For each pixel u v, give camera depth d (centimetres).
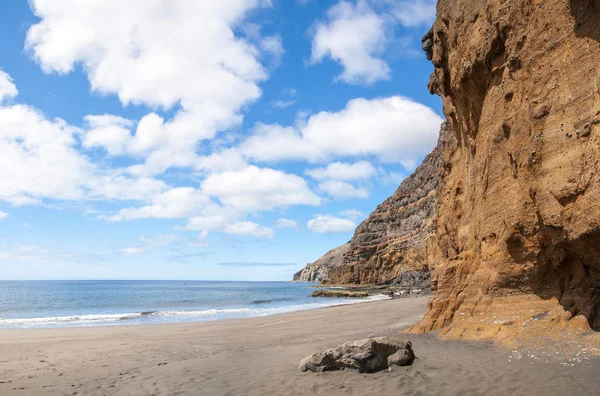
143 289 11488
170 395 711
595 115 661
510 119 938
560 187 713
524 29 894
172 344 1399
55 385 822
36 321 2645
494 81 1078
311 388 704
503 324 887
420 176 8562
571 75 734
